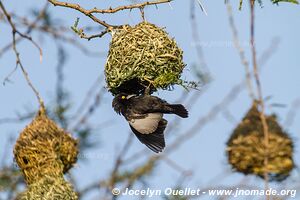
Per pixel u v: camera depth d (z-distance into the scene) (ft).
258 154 41.32
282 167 41.04
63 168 44.86
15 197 46.01
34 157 44.19
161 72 42.34
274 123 41.75
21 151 44.39
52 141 44.42
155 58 42.22
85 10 41.01
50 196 43.68
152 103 42.27
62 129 45.01
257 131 41.70
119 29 42.88
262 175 41.55
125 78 42.34
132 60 42.29
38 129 44.60
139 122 42.14
